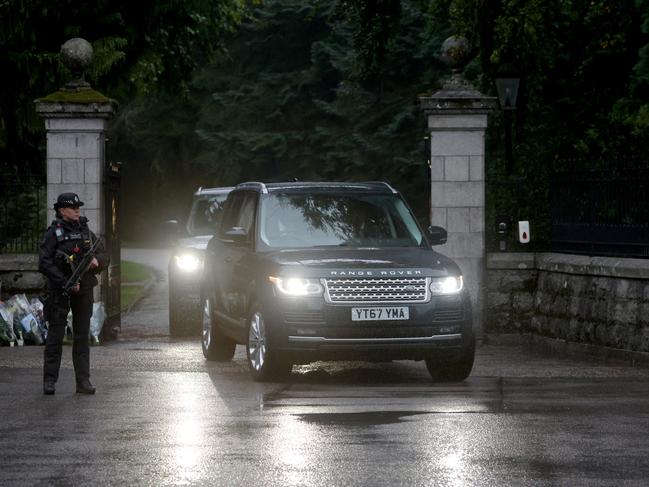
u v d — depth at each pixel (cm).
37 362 3394
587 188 3797
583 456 1886
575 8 5238
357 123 11169
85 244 2738
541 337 3969
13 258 4144
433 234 3275
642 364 3362
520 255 4062
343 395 2631
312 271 2847
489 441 2016
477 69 6062
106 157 4203
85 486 1681
